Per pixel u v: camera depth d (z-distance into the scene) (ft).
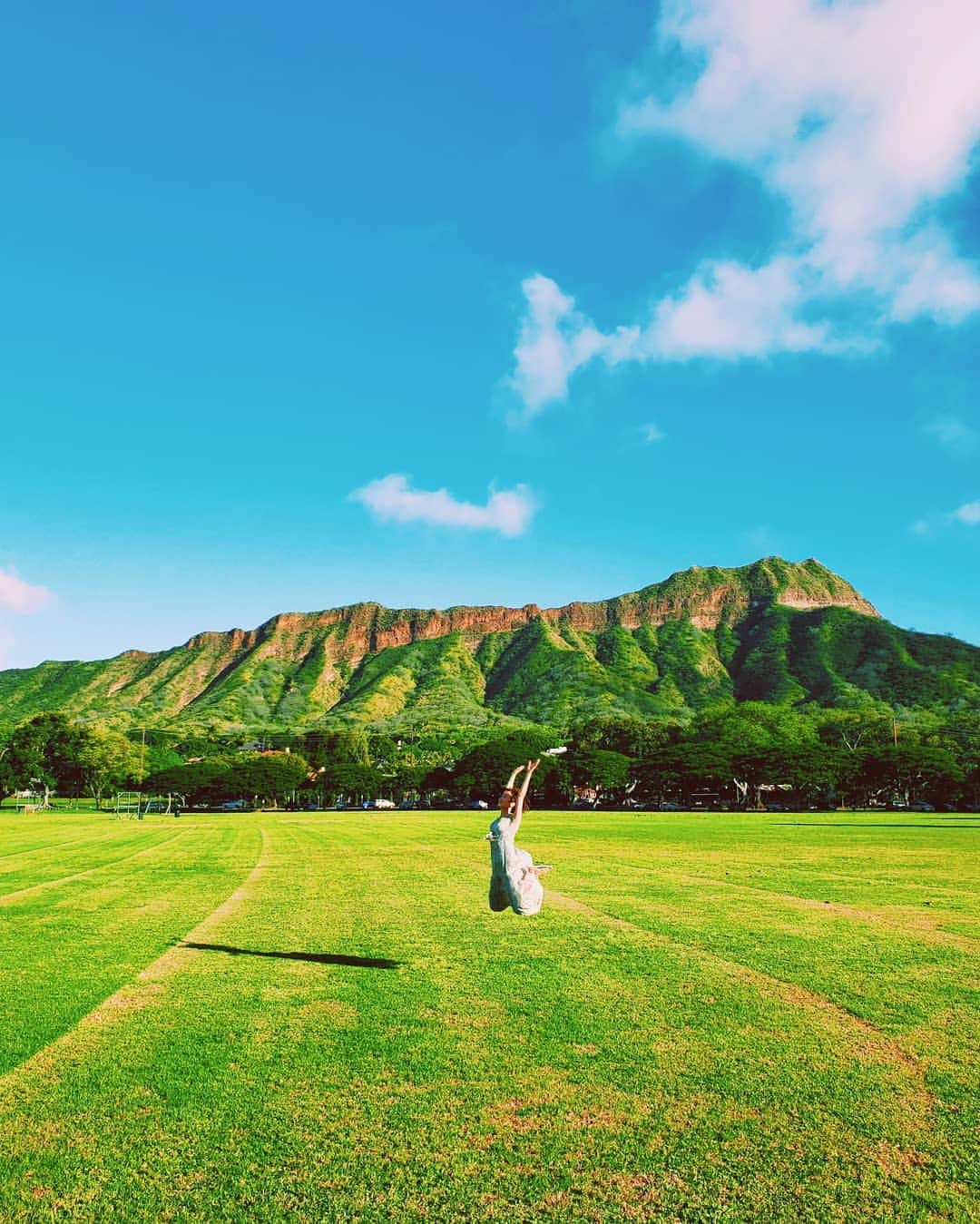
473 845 131.23
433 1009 29.27
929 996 30.96
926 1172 17.46
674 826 215.51
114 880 75.25
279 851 116.47
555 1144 18.71
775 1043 25.58
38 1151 18.51
